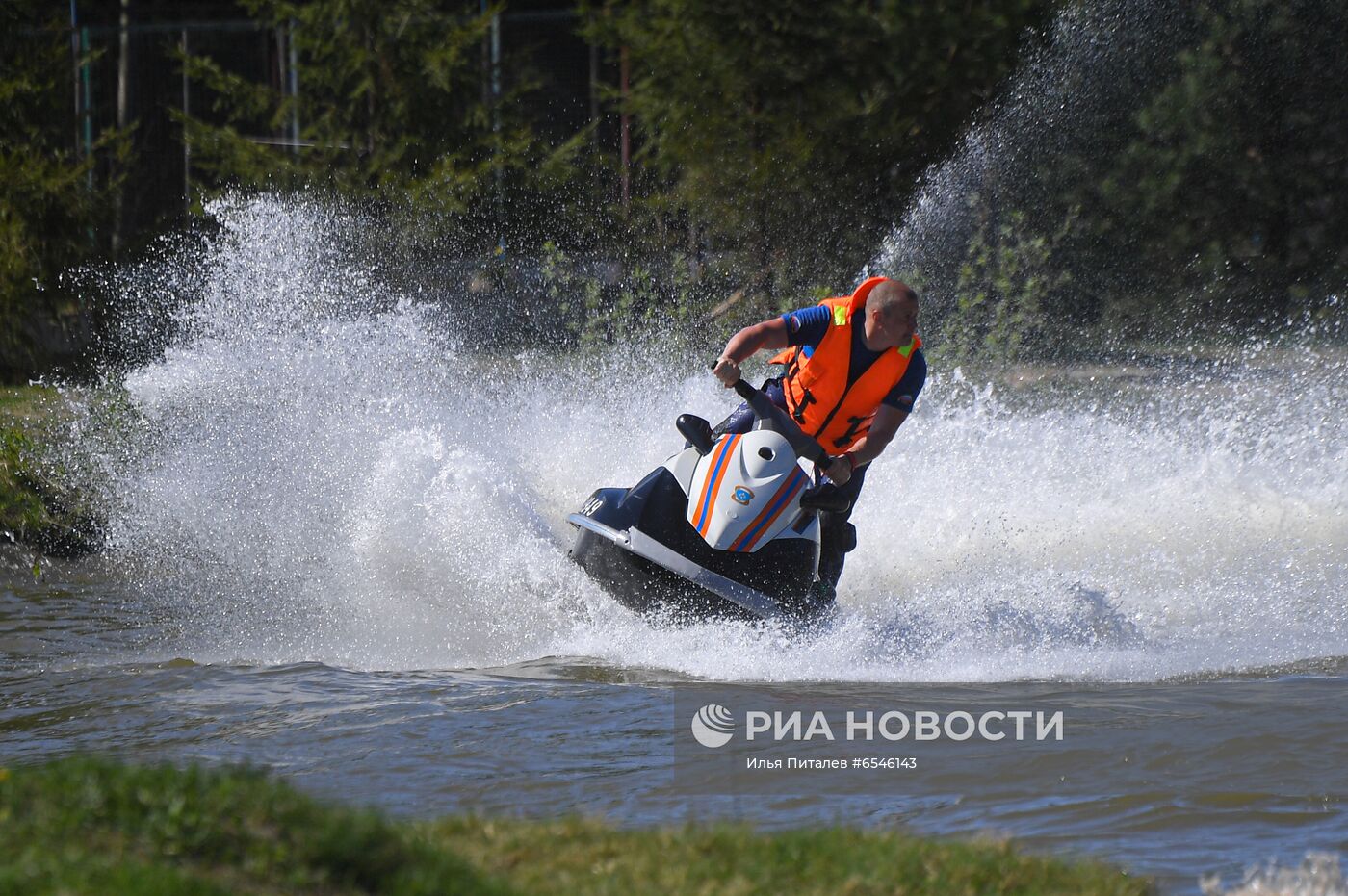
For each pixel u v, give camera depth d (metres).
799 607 24.91
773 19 67.19
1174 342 65.94
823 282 67.50
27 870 10.52
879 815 15.98
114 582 32.78
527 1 79.69
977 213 68.50
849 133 68.81
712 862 13.23
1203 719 19.84
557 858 13.23
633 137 74.88
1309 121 70.19
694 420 25.19
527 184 71.12
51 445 40.66
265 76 78.00
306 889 11.20
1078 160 70.38
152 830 11.57
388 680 22.62
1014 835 15.38
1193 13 70.38
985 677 22.84
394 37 70.00
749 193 69.12
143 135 75.12
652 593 24.69
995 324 58.06
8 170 58.34
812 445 24.34
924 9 67.62
